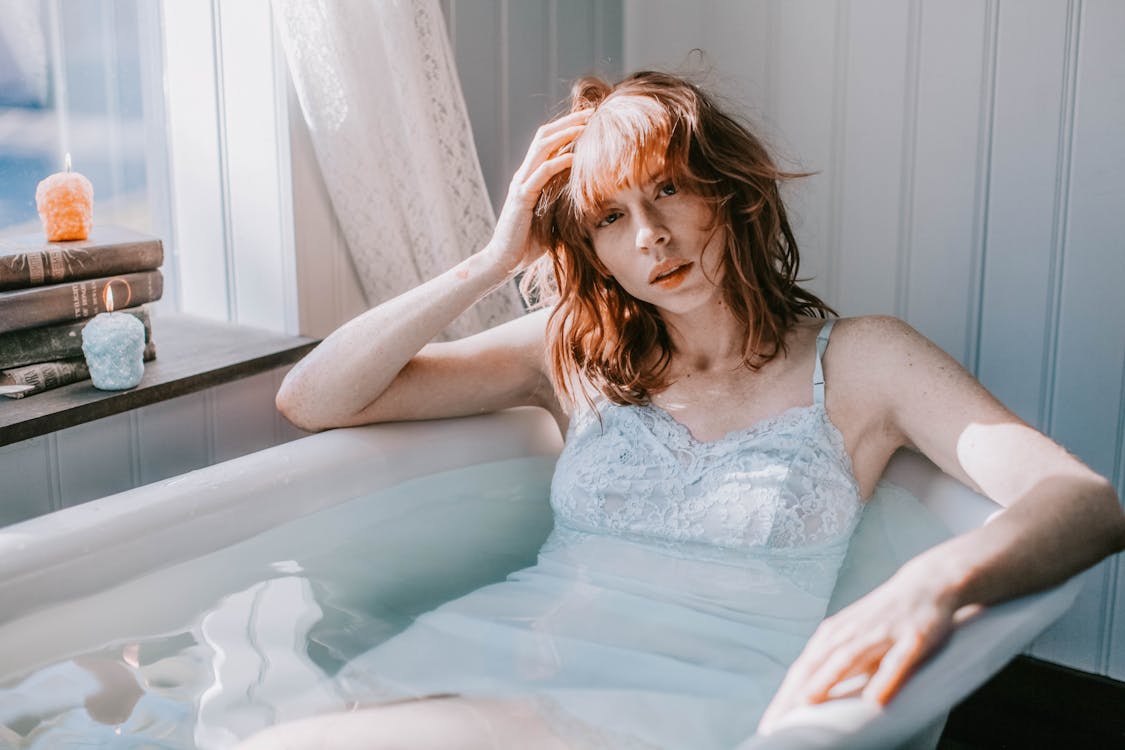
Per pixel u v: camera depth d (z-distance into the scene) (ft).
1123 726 6.06
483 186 6.33
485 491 5.40
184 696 3.51
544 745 3.28
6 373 5.09
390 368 5.10
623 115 4.31
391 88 6.01
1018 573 3.33
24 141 6.04
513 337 5.49
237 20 6.06
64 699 3.47
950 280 6.40
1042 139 5.95
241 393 6.24
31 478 5.25
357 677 3.67
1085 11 5.71
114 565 4.18
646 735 3.34
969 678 3.03
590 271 4.84
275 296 6.33
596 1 7.40
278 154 6.08
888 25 6.35
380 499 5.14
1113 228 5.82
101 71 6.32
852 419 4.64
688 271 4.46
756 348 4.70
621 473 4.73
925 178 6.38
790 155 6.82
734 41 6.91
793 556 4.42
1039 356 6.16
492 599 4.22
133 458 5.72
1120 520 3.64
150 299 5.68
